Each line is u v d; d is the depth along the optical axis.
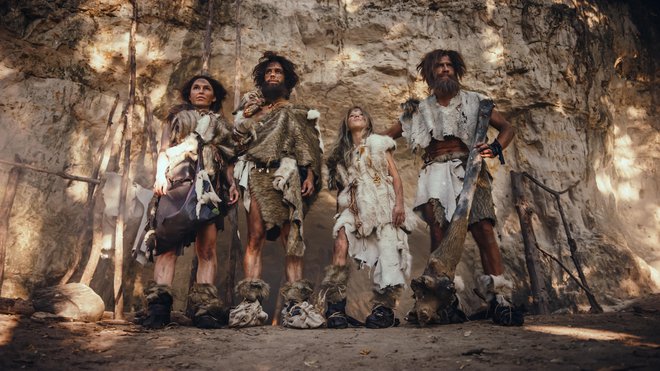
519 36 6.08
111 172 4.88
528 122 6.02
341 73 5.99
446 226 3.56
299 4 6.09
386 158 3.75
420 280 3.15
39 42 5.14
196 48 5.80
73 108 5.19
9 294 4.36
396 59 6.02
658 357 2.05
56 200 4.80
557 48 6.06
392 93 5.98
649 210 6.29
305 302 3.45
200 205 3.39
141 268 5.31
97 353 2.51
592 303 4.91
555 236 5.64
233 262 4.89
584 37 6.22
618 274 5.30
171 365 2.31
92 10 5.38
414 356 2.33
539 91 5.93
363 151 3.75
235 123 3.87
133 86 5.25
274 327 3.38
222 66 5.86
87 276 4.52
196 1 5.83
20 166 4.58
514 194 5.71
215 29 5.91
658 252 5.97
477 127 3.68
